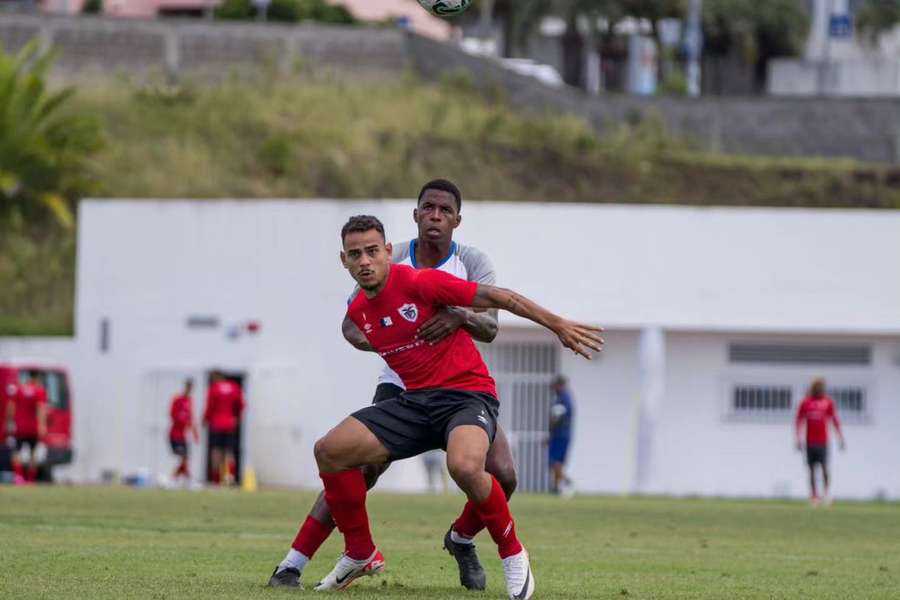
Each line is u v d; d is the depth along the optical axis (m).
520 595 32.06
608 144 187.38
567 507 85.69
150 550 43.72
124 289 124.69
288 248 120.81
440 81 191.50
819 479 123.06
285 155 169.62
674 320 122.56
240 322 121.81
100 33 185.12
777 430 124.00
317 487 119.06
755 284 122.88
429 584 36.19
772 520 75.38
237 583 34.25
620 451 122.75
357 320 32.47
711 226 122.75
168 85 179.25
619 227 122.56
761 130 197.38
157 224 124.12
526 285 122.12
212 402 111.06
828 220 122.94
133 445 123.69
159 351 123.69
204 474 120.50
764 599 34.56
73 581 33.88
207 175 165.62
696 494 123.19
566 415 109.38
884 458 123.69
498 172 177.75
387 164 173.50
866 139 197.88
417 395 32.50
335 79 188.62
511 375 122.56
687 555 49.09
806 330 122.88
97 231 125.38
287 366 120.44
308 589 33.22
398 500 89.31
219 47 189.00
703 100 197.75
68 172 160.25
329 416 119.12
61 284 149.50
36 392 110.38
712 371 124.25
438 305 32.00
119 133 169.12
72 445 119.56
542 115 192.62
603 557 47.31
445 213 35.19
